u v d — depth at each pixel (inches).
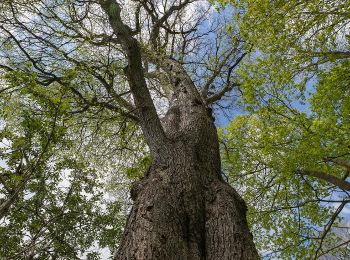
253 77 265.4
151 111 164.7
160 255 101.7
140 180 149.9
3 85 199.2
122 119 277.9
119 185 315.6
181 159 149.9
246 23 234.1
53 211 209.3
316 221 326.3
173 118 203.0
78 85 233.6
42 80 250.1
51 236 202.1
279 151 271.6
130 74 163.3
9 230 195.0
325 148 235.8
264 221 337.4
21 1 235.9
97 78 241.9
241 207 136.8
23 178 153.9
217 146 177.2
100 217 233.5
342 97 250.5
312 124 251.1
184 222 121.3
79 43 260.7
